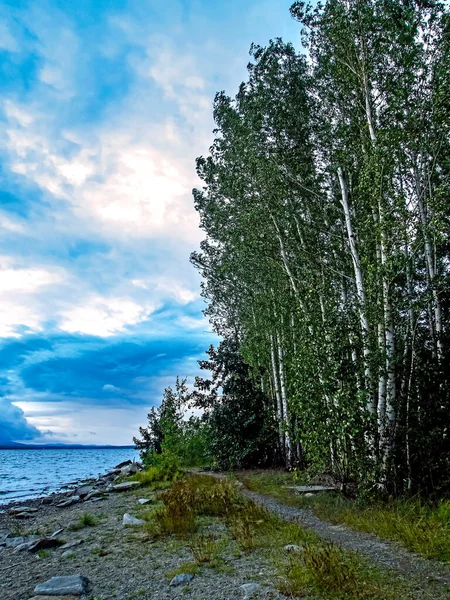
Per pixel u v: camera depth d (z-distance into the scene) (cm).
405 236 1066
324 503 1035
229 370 2256
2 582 601
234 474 1784
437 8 1273
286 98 1555
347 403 1038
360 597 466
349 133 1302
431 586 503
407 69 1212
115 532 852
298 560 592
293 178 1536
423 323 1423
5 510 1487
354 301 1227
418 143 1198
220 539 734
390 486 1002
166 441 2192
